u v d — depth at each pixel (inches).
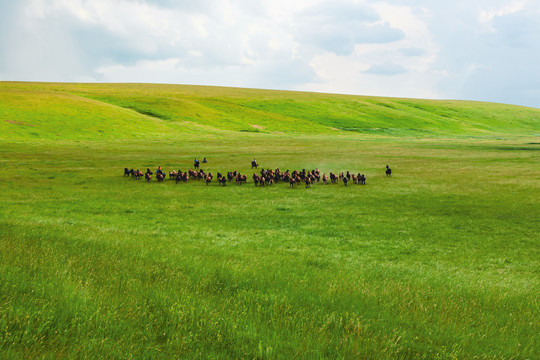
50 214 1139.3
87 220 1068.5
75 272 369.7
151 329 249.4
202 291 367.9
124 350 217.2
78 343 216.4
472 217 1163.9
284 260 663.1
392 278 571.2
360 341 254.1
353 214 1232.8
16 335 215.2
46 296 276.4
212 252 666.8
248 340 245.4
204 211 1278.3
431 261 747.4
